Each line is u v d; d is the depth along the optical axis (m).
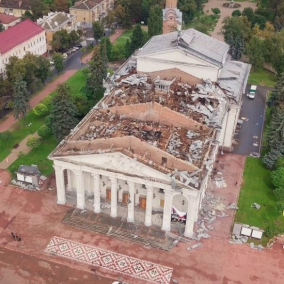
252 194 81.69
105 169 68.38
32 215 74.38
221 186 83.25
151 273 63.94
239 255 67.81
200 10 198.38
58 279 62.56
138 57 96.12
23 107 99.38
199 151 71.88
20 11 176.00
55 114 90.75
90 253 67.06
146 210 70.75
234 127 95.06
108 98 88.06
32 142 90.94
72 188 80.44
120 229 71.50
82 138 75.00
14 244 68.31
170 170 67.25
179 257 66.88
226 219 75.00
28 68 111.44
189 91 90.44
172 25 131.00
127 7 173.00
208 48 96.38
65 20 157.00
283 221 75.44
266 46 135.25
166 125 79.94
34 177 81.00
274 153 87.12
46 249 67.56
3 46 120.00
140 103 81.00
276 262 66.94
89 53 150.38
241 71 103.12
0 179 83.38
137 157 66.31
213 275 64.00
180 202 72.62
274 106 103.06
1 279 62.31
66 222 72.81
